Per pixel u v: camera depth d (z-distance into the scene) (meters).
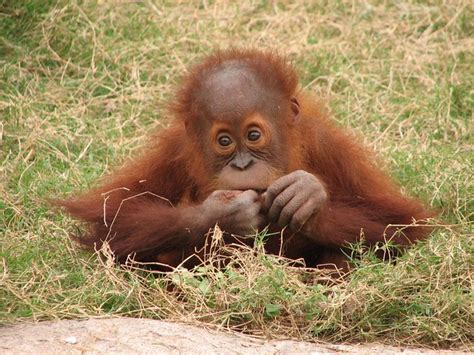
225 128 10.09
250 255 9.75
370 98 14.73
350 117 14.26
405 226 10.46
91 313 9.50
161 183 10.98
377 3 17.14
